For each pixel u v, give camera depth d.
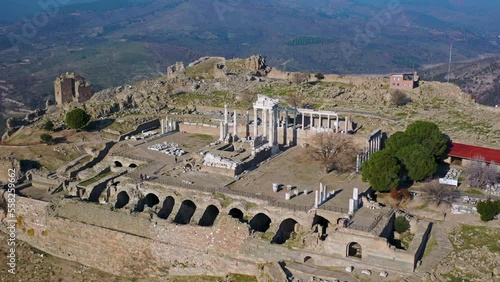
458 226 131.50
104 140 190.50
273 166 167.25
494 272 114.06
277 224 132.50
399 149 156.75
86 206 144.88
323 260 120.81
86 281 136.62
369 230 121.00
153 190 149.25
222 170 159.12
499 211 130.62
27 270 140.62
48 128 193.38
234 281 124.81
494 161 158.12
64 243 146.25
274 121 179.75
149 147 183.12
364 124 192.88
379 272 116.38
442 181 148.25
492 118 195.12
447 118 196.75
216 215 147.38
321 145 169.62
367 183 152.25
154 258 136.38
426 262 118.31
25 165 171.38
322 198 138.00
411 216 134.38
